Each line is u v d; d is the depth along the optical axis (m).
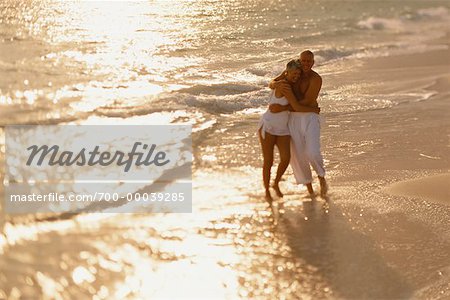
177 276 11.97
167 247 13.02
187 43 35.16
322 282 12.06
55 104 21.69
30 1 49.06
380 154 19.23
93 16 44.12
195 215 14.52
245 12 49.59
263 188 16.27
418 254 13.31
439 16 58.75
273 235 13.81
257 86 25.88
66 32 36.88
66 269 11.91
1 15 41.94
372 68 33.38
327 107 24.45
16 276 11.52
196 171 17.00
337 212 15.12
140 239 13.25
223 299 11.32
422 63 35.56
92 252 12.59
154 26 40.62
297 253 13.09
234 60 31.36
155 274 11.98
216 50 33.72
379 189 16.55
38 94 22.83
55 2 49.75
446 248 13.63
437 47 41.62
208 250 13.00
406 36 46.78
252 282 11.91
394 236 14.06
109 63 29.02
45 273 11.72
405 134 21.36
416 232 14.28
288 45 37.06
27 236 12.98
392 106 25.08
